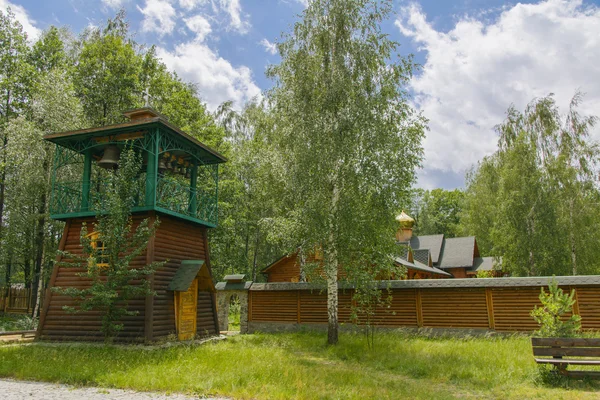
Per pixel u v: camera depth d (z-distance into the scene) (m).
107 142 14.98
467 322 16.30
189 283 14.23
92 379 8.80
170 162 15.85
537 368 9.25
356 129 14.66
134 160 13.88
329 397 7.57
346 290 18.11
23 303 25.23
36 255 25.23
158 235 14.31
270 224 20.84
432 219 60.06
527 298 15.68
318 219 14.47
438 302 16.86
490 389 8.51
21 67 26.22
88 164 15.37
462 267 37.91
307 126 15.08
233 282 20.05
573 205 26.27
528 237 25.52
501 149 29.45
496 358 11.02
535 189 25.91
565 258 25.52
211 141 28.61
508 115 29.38
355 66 15.59
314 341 15.39
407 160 14.90
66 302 14.28
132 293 12.83
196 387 8.09
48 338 14.05
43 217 22.91
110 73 26.91
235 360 10.65
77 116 23.70
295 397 7.50
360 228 14.52
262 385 8.27
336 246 14.55
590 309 14.80
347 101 15.02
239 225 31.77
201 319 16.12
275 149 20.09
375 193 14.59
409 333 16.94
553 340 8.66
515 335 15.52
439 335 16.53
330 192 15.27
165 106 27.80
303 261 20.72
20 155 21.39
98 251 14.20
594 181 26.31
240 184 30.05
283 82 16.44
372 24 15.94
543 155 27.36
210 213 17.14
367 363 11.66
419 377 9.92
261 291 19.50
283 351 12.96
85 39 30.14
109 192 13.27
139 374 8.96
